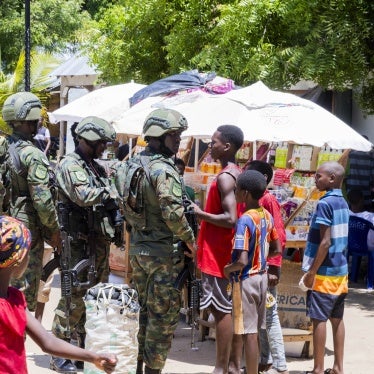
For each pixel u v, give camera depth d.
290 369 9.55
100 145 8.90
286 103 10.30
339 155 11.66
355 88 16.22
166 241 7.80
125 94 13.99
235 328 7.88
